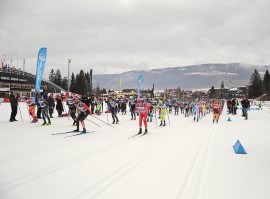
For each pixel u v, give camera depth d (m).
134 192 4.24
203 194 4.20
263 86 101.06
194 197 4.07
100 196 4.06
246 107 19.86
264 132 11.93
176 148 7.83
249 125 15.24
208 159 6.50
